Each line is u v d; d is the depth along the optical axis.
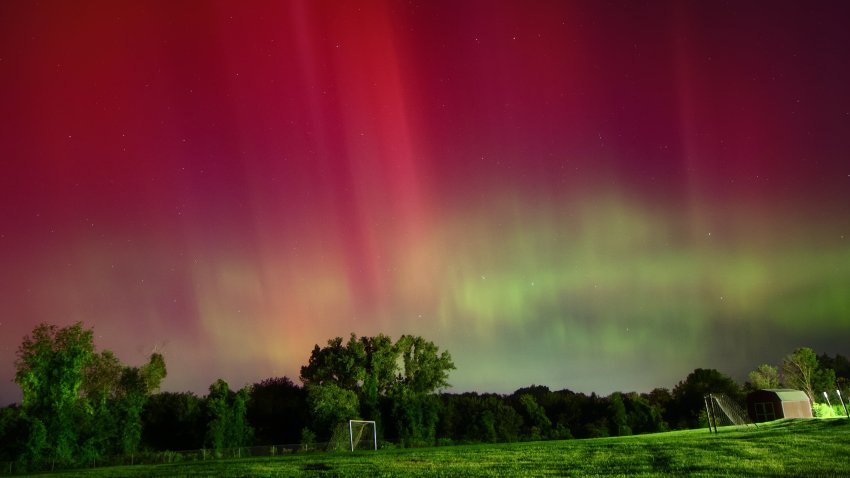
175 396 76.62
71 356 55.91
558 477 18.19
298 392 86.50
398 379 78.25
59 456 52.41
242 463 30.86
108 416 59.75
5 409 54.03
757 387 86.75
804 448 22.88
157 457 55.22
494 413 83.75
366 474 21.09
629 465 20.47
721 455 21.98
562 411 91.38
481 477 18.91
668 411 89.81
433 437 72.81
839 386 83.25
